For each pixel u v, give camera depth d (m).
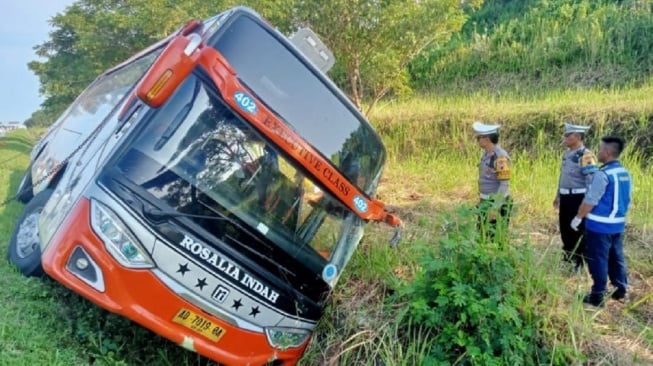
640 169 8.89
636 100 10.73
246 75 4.34
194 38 3.96
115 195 3.95
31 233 5.10
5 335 3.75
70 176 4.78
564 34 15.87
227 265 4.18
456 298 4.11
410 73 17.73
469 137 11.30
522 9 19.17
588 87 13.59
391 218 4.96
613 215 4.64
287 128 4.24
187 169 4.14
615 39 14.79
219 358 4.20
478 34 18.48
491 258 4.33
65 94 15.67
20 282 4.58
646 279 5.37
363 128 4.79
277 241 4.37
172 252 4.01
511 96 14.05
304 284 4.55
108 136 4.59
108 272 3.87
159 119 4.12
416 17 10.02
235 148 4.22
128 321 4.64
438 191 8.66
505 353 4.03
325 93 4.62
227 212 4.20
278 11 9.73
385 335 4.52
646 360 3.95
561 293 4.56
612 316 4.59
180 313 4.06
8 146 12.65
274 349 4.45
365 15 9.88
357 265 5.35
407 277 5.11
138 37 13.72
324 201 4.50
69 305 4.56
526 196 7.75
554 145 10.49
